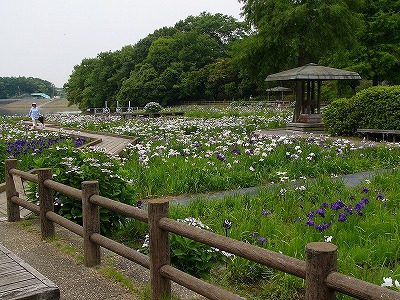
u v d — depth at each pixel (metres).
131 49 88.38
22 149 11.95
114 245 4.52
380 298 2.19
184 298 4.12
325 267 2.48
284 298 4.39
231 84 67.69
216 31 84.62
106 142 17.02
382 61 32.91
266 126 21.67
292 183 9.16
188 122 20.78
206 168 10.12
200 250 4.85
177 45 79.62
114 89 87.06
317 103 20.23
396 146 12.59
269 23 28.78
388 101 15.19
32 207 6.38
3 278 3.70
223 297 3.22
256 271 4.93
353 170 10.77
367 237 5.43
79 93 96.25
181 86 73.50
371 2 34.28
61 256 5.32
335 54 32.69
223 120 22.39
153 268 3.87
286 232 5.95
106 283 4.50
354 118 16.50
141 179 9.23
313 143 12.59
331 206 6.14
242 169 10.35
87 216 4.89
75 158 7.12
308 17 27.62
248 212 6.72
